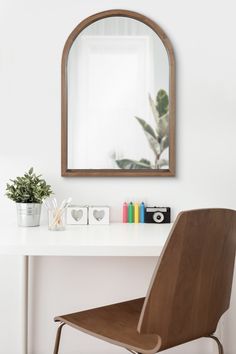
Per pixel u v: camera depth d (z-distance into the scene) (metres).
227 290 1.48
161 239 1.62
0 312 2.13
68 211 2.02
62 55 2.10
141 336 1.43
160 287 1.26
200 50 2.11
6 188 2.07
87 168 2.11
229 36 2.10
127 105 2.11
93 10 2.11
